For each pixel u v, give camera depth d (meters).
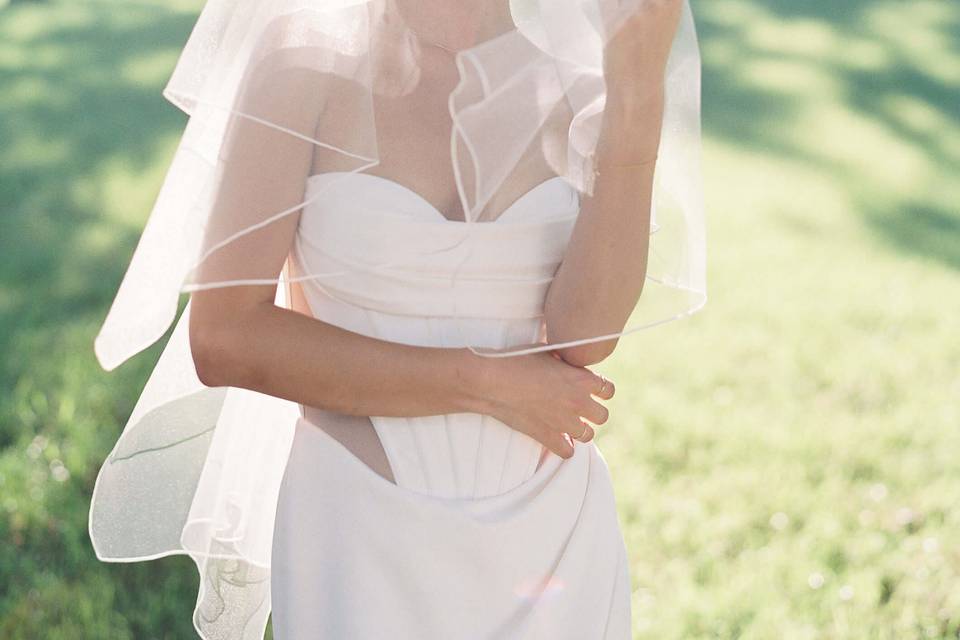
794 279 7.14
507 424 2.03
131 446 2.25
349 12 1.93
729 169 9.42
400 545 1.97
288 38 1.92
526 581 2.05
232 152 1.89
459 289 2.01
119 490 2.27
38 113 9.26
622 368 5.64
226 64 1.96
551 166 2.03
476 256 1.99
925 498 4.62
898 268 7.65
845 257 7.75
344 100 1.92
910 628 3.75
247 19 1.95
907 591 3.96
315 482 2.01
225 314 1.91
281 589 2.03
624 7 1.90
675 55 2.04
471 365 1.97
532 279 2.05
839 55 12.55
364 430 2.02
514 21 1.96
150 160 8.48
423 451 2.00
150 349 5.49
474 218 1.93
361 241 1.95
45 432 4.77
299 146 1.91
